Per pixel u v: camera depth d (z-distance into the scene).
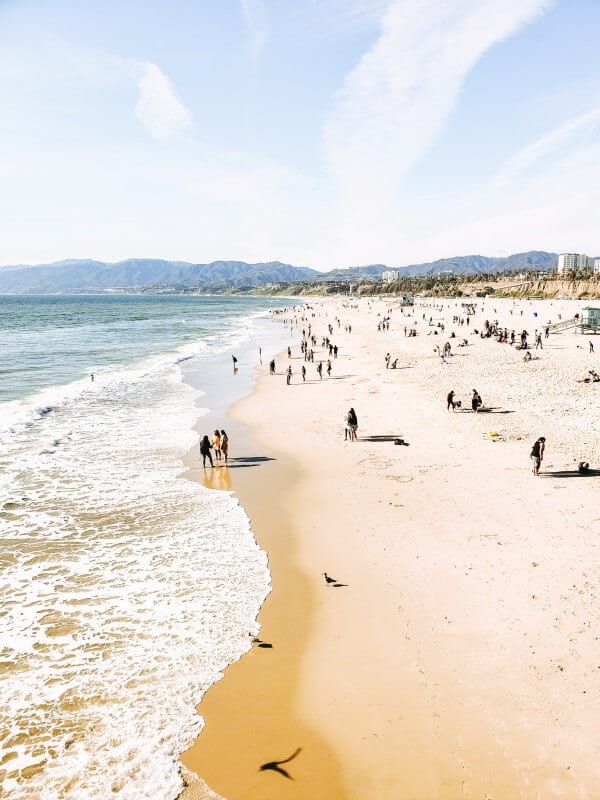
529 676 9.00
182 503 17.23
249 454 22.41
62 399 33.28
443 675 9.16
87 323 111.06
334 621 10.82
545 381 34.34
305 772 7.41
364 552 13.69
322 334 82.00
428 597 11.52
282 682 9.13
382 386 35.72
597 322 60.44
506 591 11.52
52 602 11.57
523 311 103.00
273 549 14.06
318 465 20.69
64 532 15.03
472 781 7.19
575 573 12.05
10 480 19.19
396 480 18.69
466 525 14.89
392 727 8.13
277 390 36.81
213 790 7.16
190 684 9.10
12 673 9.34
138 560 13.46
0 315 138.50
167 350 62.72
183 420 28.48
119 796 7.05
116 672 9.38
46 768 7.46
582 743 7.68
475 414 26.92
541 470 18.72
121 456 22.19
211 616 11.05
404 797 7.01
